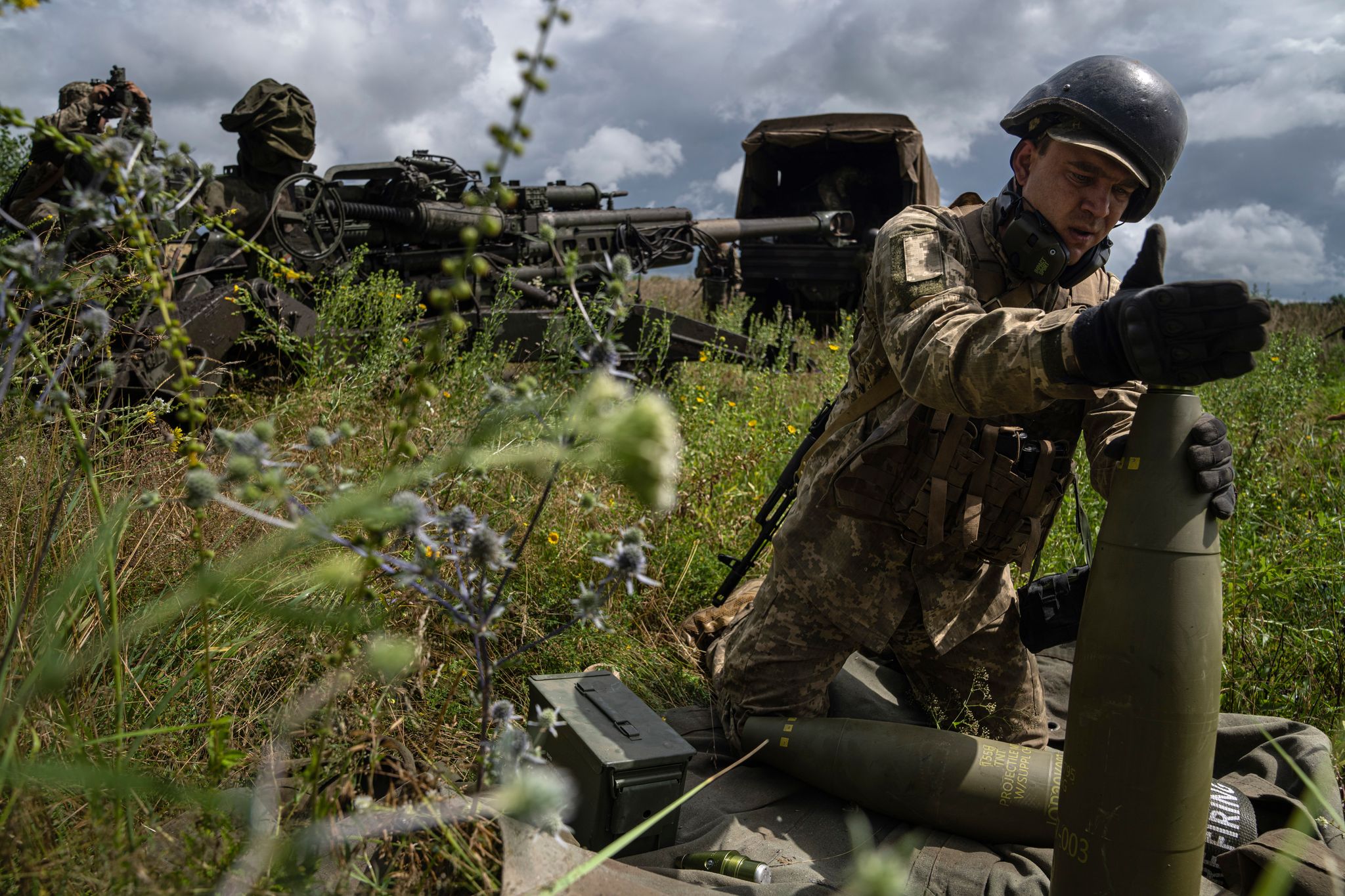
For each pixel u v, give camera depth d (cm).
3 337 123
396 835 131
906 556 242
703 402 515
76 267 172
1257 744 227
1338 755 223
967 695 260
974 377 175
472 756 190
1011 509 231
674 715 273
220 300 420
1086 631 161
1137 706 153
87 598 158
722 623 309
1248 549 335
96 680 158
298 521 100
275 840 113
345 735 143
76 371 224
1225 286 142
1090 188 213
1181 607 152
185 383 107
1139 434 158
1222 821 194
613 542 118
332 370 438
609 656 280
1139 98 209
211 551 117
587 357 103
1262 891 160
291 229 521
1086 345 156
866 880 67
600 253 715
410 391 103
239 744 170
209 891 107
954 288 208
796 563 251
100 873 112
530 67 85
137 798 134
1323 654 266
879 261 222
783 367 668
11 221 107
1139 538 155
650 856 200
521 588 274
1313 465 462
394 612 197
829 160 1246
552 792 98
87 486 185
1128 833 155
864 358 244
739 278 1230
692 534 351
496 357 518
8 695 132
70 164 420
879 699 286
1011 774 212
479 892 123
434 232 591
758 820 224
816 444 265
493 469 249
